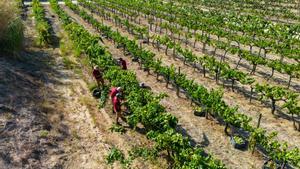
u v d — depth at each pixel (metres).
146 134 21.08
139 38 47.12
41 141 20.94
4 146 19.52
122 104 24.20
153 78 32.59
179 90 29.97
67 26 46.16
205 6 73.50
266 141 19.72
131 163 19.88
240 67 36.12
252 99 28.34
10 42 33.69
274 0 78.81
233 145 21.50
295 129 23.66
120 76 27.08
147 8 65.44
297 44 41.94
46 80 30.89
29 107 24.27
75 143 21.83
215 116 25.12
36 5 63.00
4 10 33.59
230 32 46.69
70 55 38.59
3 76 27.48
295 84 32.06
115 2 71.00
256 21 52.59
